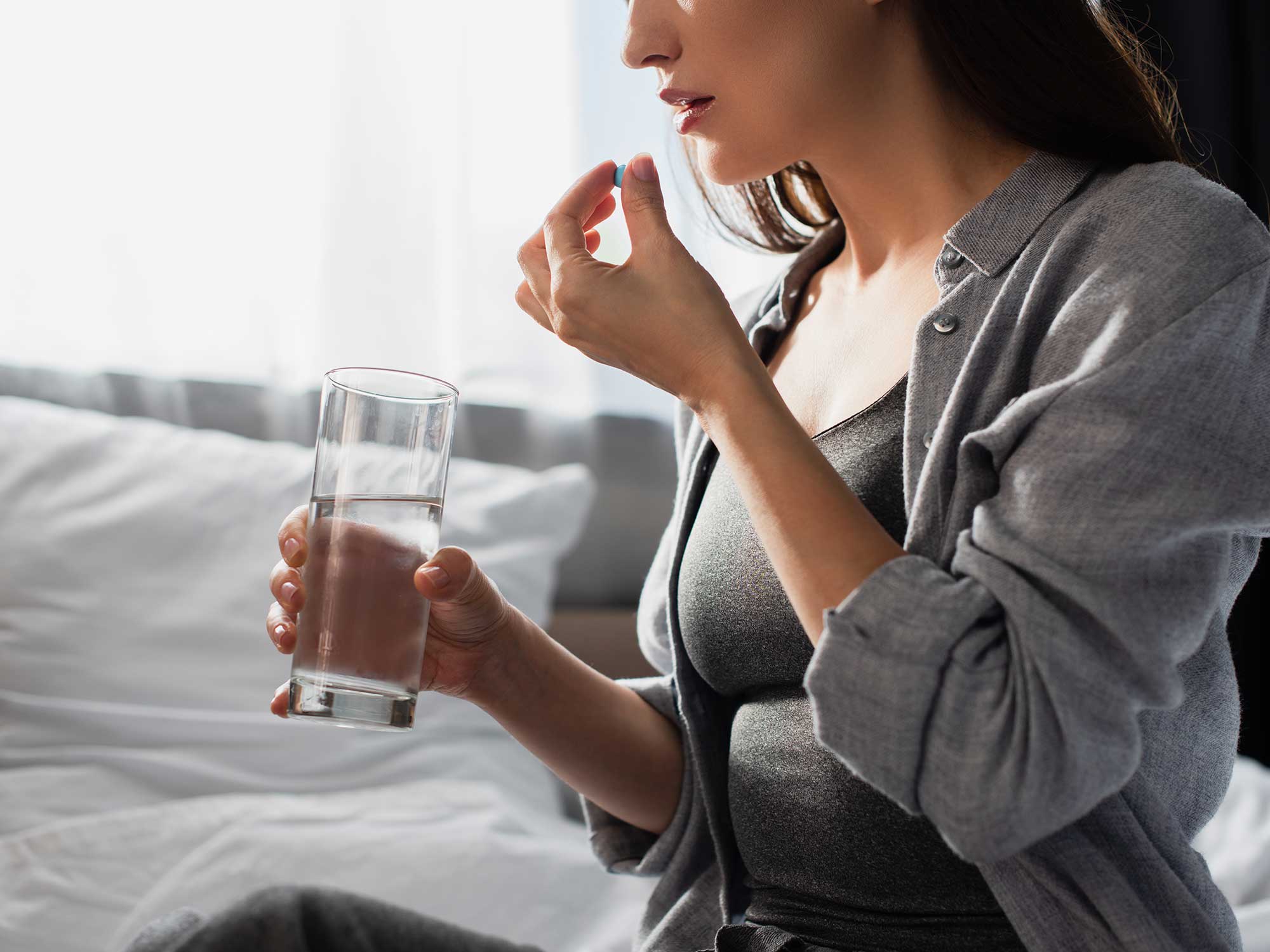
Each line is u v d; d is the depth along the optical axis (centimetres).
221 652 160
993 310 71
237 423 200
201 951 54
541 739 90
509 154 209
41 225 193
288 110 201
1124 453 60
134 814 132
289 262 202
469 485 194
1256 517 62
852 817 73
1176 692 60
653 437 217
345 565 69
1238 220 67
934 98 82
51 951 112
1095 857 65
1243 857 138
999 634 60
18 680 151
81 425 177
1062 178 76
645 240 74
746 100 79
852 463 77
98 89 195
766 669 79
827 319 91
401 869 125
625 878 134
